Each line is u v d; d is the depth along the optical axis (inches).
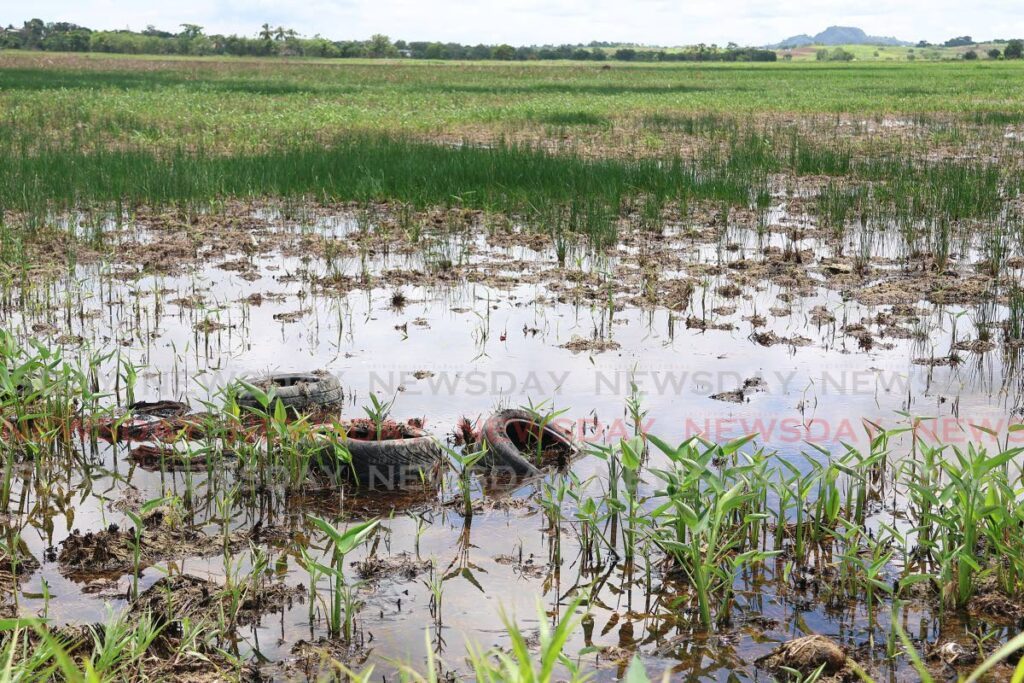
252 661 167.9
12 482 240.8
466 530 216.4
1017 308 376.8
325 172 698.2
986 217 566.3
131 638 165.6
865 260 470.0
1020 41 5315.0
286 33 5172.2
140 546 206.1
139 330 361.4
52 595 188.5
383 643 173.0
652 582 195.5
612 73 3014.3
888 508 226.1
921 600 188.1
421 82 2267.5
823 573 198.2
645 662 167.3
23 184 613.9
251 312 387.5
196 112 1224.8
